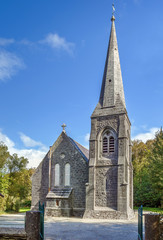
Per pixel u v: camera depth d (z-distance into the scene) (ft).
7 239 37.99
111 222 92.48
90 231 70.33
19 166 184.65
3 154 163.43
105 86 124.36
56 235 63.10
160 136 157.99
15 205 141.08
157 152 147.54
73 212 116.98
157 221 42.70
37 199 128.36
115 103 119.14
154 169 142.92
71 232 68.33
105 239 58.18
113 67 126.52
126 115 119.34
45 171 130.41
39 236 38.47
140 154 214.48
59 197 116.88
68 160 125.70
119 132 113.19
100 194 110.52
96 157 115.85
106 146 116.26
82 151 135.85
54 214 115.14
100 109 121.29
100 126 118.73
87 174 119.85
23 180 190.80
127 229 74.33
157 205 170.09
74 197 119.24
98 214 106.32
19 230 39.37
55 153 130.11
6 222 85.35
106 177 111.45
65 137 130.41
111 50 130.52
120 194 105.60
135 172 188.44
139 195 174.19
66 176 124.06
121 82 126.93
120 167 108.17
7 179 152.05
